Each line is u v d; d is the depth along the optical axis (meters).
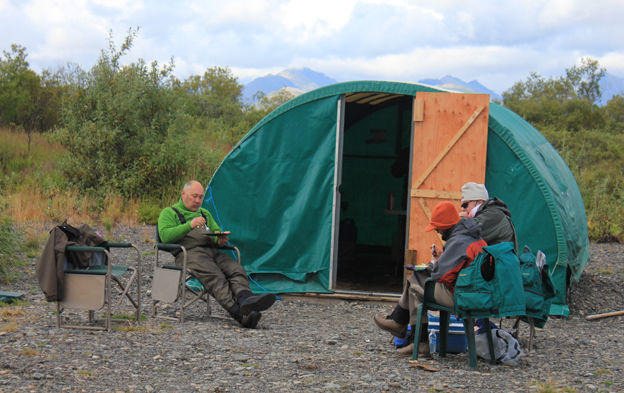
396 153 10.48
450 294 4.20
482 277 4.02
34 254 8.30
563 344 4.98
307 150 7.04
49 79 23.09
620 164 20.22
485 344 4.31
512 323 5.89
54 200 12.26
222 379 3.64
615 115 40.09
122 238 10.46
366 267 9.38
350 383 3.65
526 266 4.43
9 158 16.06
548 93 42.97
